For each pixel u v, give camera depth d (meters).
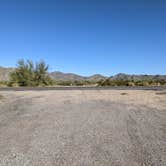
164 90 29.05
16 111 12.50
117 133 7.73
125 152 5.89
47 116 10.90
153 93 23.95
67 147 6.30
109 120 9.88
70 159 5.42
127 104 15.16
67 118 10.38
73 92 27.06
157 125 8.84
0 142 6.79
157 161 5.26
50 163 5.19
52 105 14.92
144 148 6.17
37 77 56.94
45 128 8.48
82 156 5.62
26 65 55.88
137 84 54.66
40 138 7.18
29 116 10.93
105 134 7.61
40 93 25.94
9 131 8.06
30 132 7.90
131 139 7.03
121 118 10.31
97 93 25.02
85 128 8.45
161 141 6.77
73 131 8.02
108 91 28.14
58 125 8.95
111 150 6.05
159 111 12.16
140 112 11.91
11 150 6.08
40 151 5.99
